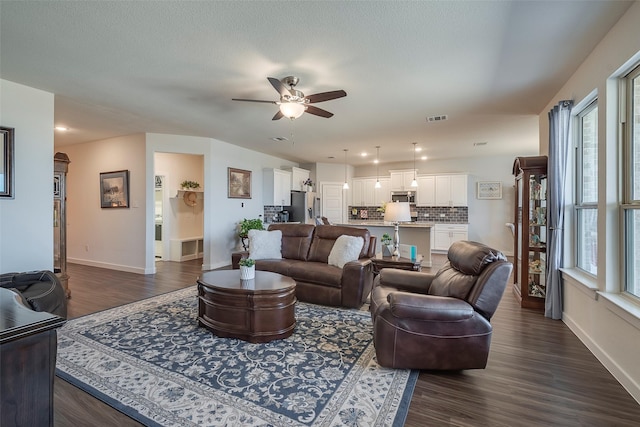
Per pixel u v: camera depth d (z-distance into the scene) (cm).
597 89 253
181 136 568
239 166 668
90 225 613
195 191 717
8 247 328
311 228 450
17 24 224
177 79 318
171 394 193
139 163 550
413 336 217
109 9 207
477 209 801
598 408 182
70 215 640
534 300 368
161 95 362
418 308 213
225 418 171
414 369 224
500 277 217
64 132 538
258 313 268
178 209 709
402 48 257
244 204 680
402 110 415
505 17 216
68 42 249
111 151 582
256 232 451
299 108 308
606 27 228
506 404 185
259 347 259
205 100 378
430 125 490
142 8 206
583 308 274
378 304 240
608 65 234
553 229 331
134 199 557
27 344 102
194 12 210
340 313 344
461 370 225
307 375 216
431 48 257
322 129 518
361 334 287
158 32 235
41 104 348
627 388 201
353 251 388
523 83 327
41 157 349
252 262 305
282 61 280
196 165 738
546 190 363
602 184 242
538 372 222
